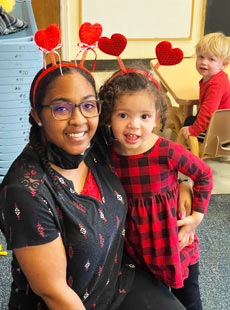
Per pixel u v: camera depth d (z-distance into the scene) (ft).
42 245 2.70
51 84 2.65
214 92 7.07
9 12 7.10
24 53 5.94
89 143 3.01
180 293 4.25
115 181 3.34
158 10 13.66
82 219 2.88
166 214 3.61
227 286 5.64
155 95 3.29
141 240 3.66
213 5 13.91
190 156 3.63
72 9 13.23
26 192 2.65
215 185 8.00
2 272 5.73
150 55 14.49
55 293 2.81
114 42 3.27
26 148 2.88
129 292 3.56
